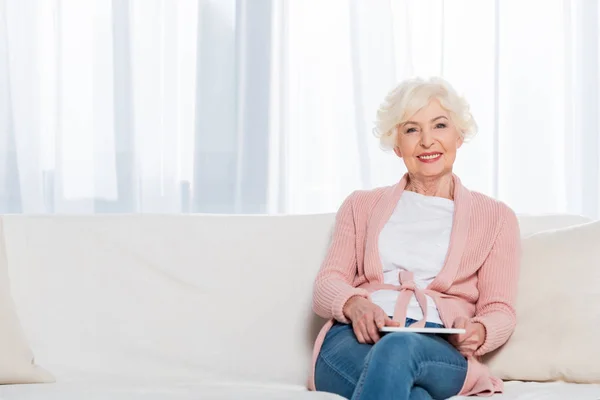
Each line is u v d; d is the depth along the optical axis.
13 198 3.56
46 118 3.58
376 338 2.04
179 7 3.56
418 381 1.92
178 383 2.33
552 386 2.11
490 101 3.58
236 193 3.58
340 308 2.16
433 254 2.29
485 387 2.02
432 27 3.58
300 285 2.47
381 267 2.29
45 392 2.08
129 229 2.51
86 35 3.53
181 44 3.57
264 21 3.58
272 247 2.51
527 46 3.58
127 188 3.55
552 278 2.27
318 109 3.58
